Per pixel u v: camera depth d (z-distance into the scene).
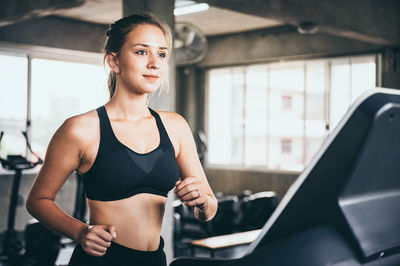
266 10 4.75
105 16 7.54
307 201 0.60
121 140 1.15
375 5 6.08
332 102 7.95
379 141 0.57
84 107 8.65
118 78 1.18
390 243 0.61
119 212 1.13
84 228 1.00
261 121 9.00
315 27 5.30
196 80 9.65
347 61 7.73
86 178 1.15
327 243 0.58
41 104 8.15
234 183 9.03
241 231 5.97
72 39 7.80
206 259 0.89
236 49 8.91
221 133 9.52
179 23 4.88
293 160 8.56
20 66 7.51
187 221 6.10
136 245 1.15
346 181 0.58
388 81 7.07
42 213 1.09
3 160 5.82
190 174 1.30
